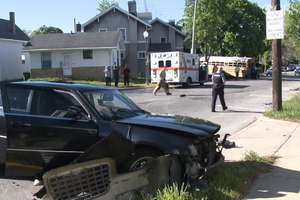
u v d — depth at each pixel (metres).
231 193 8.11
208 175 8.87
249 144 12.94
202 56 72.50
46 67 57.62
